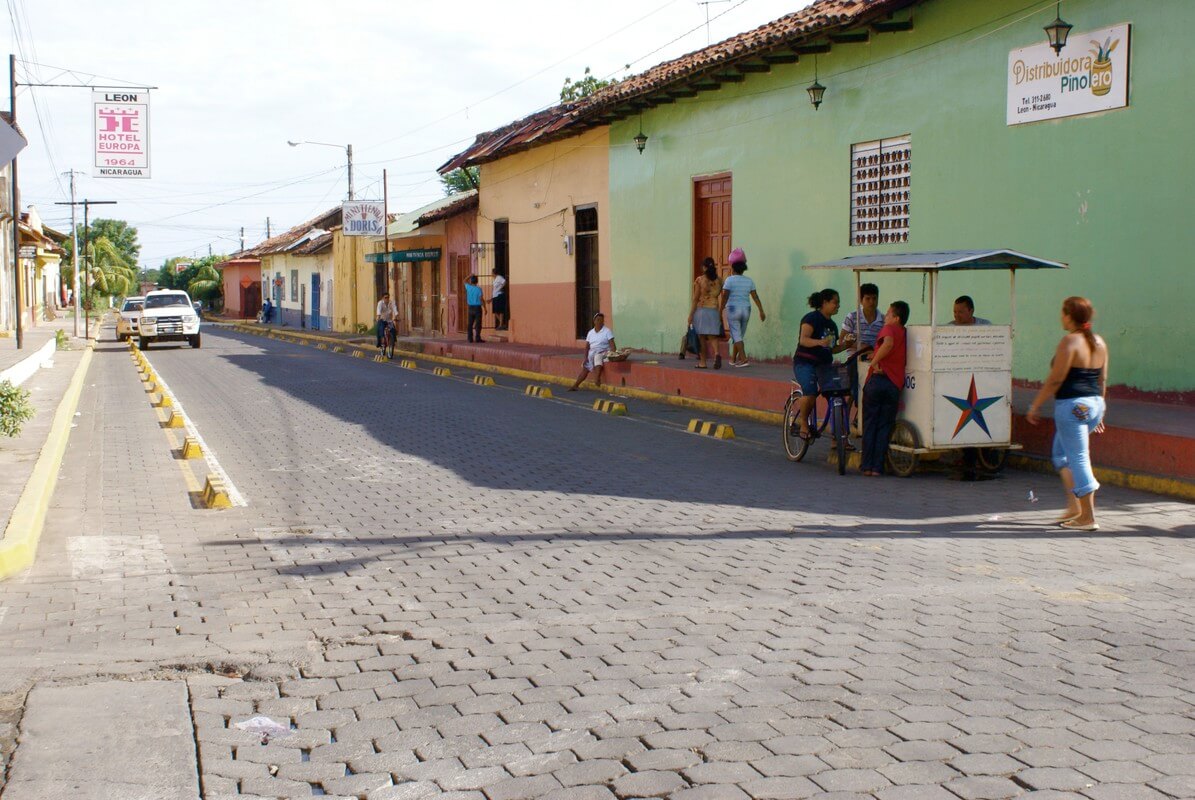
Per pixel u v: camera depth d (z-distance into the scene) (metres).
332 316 52.72
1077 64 12.96
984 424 10.62
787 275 18.53
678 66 20.12
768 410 15.88
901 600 6.48
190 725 4.82
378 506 9.81
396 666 5.56
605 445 13.50
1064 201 13.24
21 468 10.95
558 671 5.39
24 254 43.31
